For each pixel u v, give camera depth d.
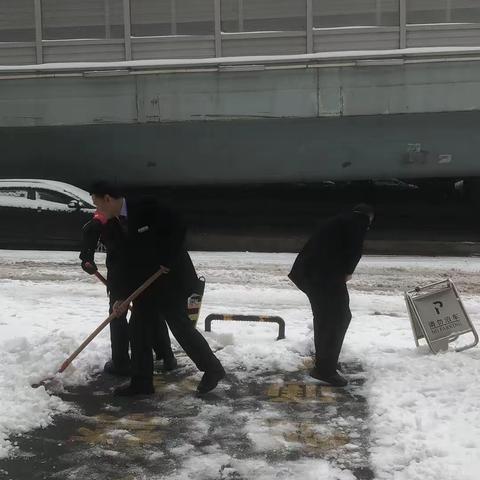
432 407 4.16
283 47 15.49
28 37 16.00
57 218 13.30
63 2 15.86
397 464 3.45
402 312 8.01
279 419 4.18
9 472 3.42
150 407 4.41
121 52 15.86
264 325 6.82
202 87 15.48
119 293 4.61
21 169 16.48
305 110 15.33
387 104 15.13
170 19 15.69
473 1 14.95
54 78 15.76
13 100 15.92
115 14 15.77
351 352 5.54
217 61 15.31
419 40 15.18
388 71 15.03
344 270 4.87
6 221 13.44
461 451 3.49
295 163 15.88
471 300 8.77
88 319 6.89
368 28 15.23
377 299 8.78
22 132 16.12
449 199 21.23
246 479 3.33
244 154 15.91
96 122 15.81
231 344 5.87
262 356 5.51
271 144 15.77
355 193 21.05
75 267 11.16
